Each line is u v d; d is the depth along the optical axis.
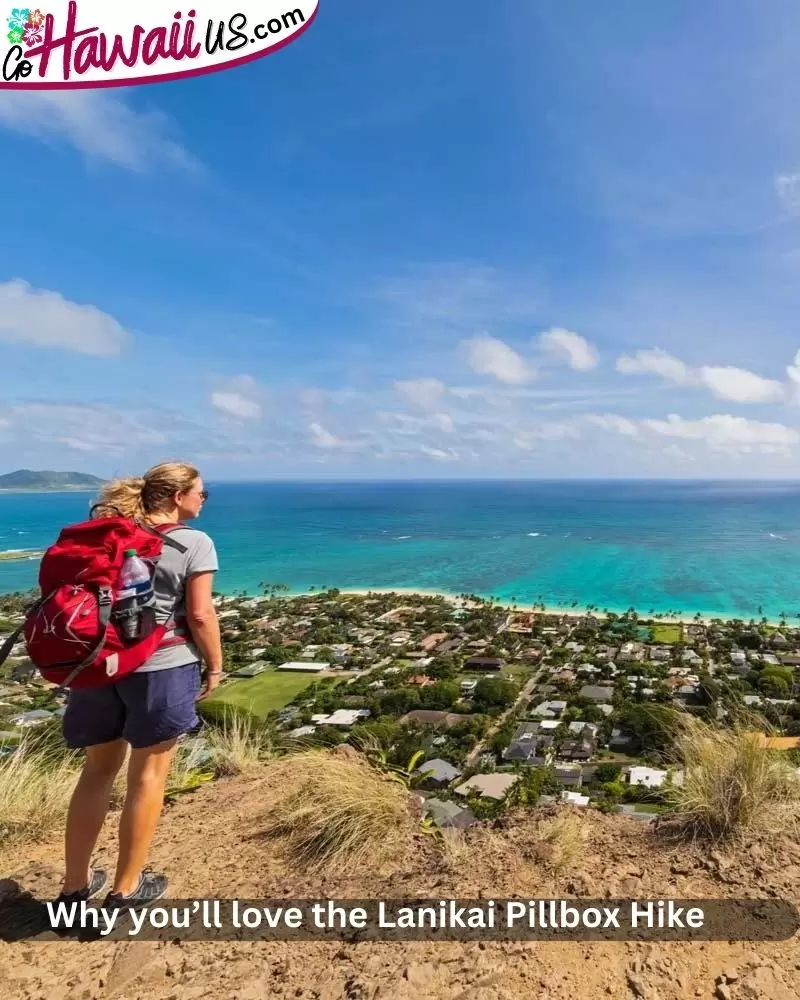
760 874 2.61
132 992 2.00
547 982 2.00
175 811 3.62
